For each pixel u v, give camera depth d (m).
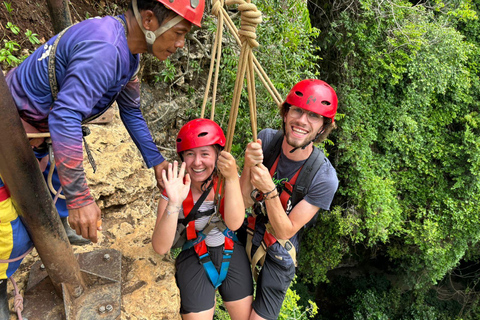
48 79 1.24
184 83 4.82
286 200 2.05
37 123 1.37
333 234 10.78
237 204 1.65
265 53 4.64
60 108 1.14
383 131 10.91
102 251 1.84
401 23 9.57
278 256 2.00
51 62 1.22
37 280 1.62
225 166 1.57
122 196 2.57
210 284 1.87
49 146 1.46
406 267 12.48
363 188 9.62
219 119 4.62
